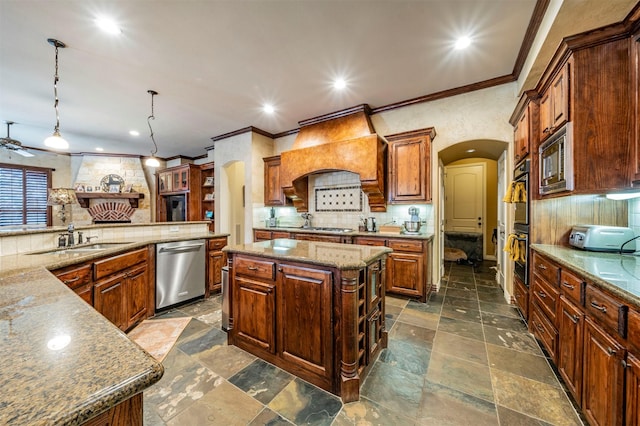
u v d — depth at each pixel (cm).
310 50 252
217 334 237
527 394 159
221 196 534
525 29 222
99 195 640
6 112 402
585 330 139
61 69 281
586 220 220
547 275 194
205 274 331
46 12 199
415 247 317
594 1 162
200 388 165
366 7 199
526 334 234
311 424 137
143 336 233
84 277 192
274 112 407
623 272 136
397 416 143
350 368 155
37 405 43
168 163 748
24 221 612
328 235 384
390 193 360
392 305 306
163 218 701
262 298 195
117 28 219
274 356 190
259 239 470
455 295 339
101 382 50
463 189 588
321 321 167
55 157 656
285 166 438
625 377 108
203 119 439
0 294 102
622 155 165
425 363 192
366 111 385
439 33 228
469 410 147
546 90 217
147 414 144
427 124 355
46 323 76
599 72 169
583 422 138
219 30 223
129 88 326
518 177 276
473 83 316
